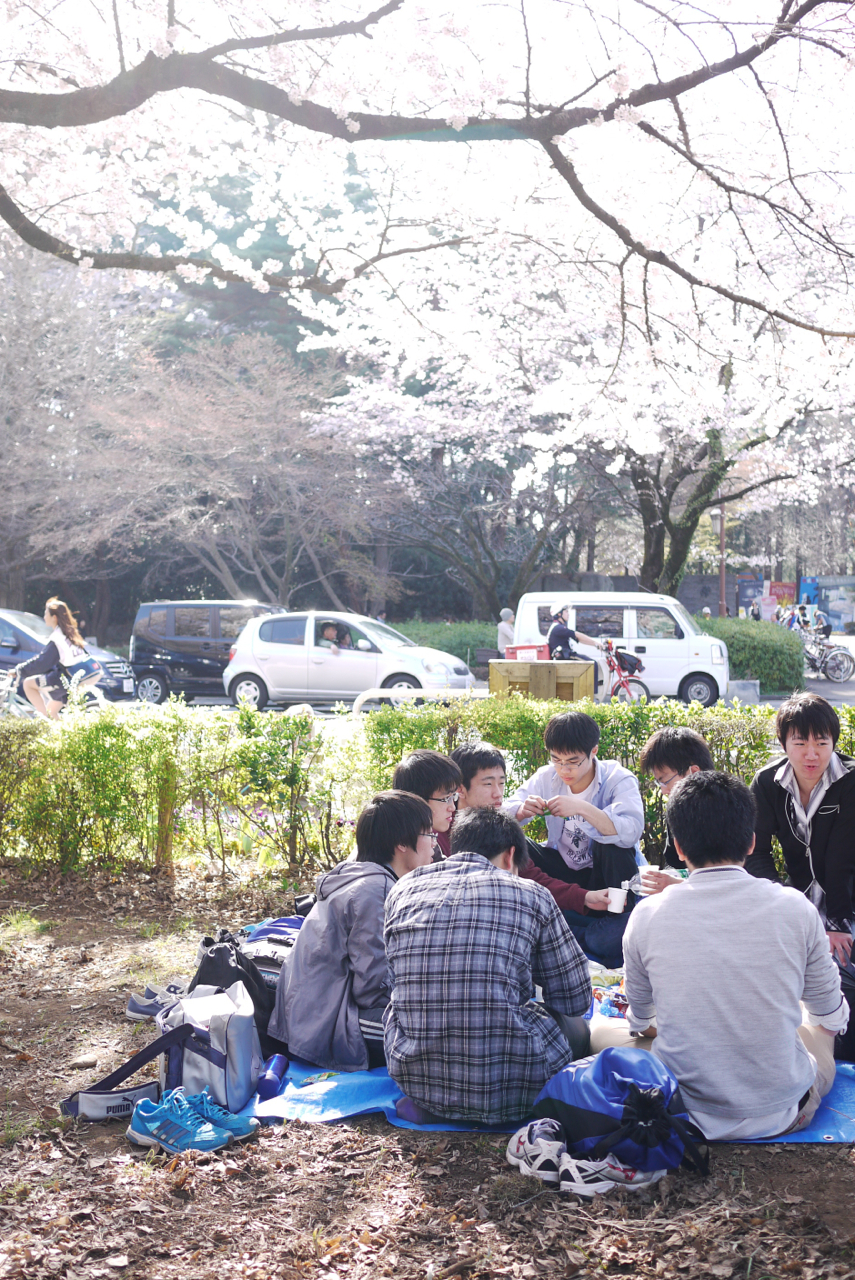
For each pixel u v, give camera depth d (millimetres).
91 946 5230
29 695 10672
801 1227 2600
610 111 6633
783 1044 2957
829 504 41906
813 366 9141
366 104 7293
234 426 22984
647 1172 2840
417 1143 3115
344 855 6477
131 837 6594
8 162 8648
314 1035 3609
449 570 29422
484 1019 3047
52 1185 2852
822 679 24766
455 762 4547
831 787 4090
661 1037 3025
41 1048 3916
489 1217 2699
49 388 23641
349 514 25594
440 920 3119
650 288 8781
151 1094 3367
